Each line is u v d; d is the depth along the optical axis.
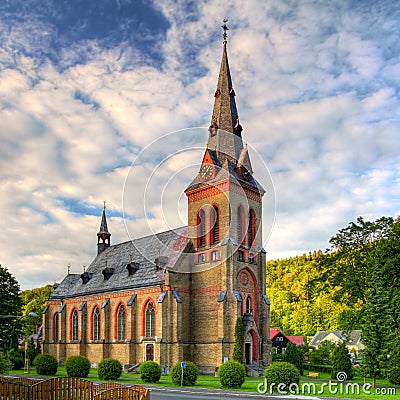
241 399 35.59
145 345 62.12
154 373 49.00
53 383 26.75
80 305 78.56
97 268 83.38
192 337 61.06
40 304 130.50
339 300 66.25
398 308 51.81
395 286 54.25
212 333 58.81
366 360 47.34
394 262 52.47
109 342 70.25
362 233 64.12
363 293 62.12
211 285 60.00
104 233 90.12
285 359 61.03
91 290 77.00
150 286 63.09
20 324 89.81
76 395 28.08
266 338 62.28
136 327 64.94
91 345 74.56
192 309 61.88
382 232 63.31
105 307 71.25
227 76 64.56
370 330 47.72
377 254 56.16
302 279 150.38
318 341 122.38
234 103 64.38
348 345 113.94
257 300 63.44
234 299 57.62
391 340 47.47
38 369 59.69
